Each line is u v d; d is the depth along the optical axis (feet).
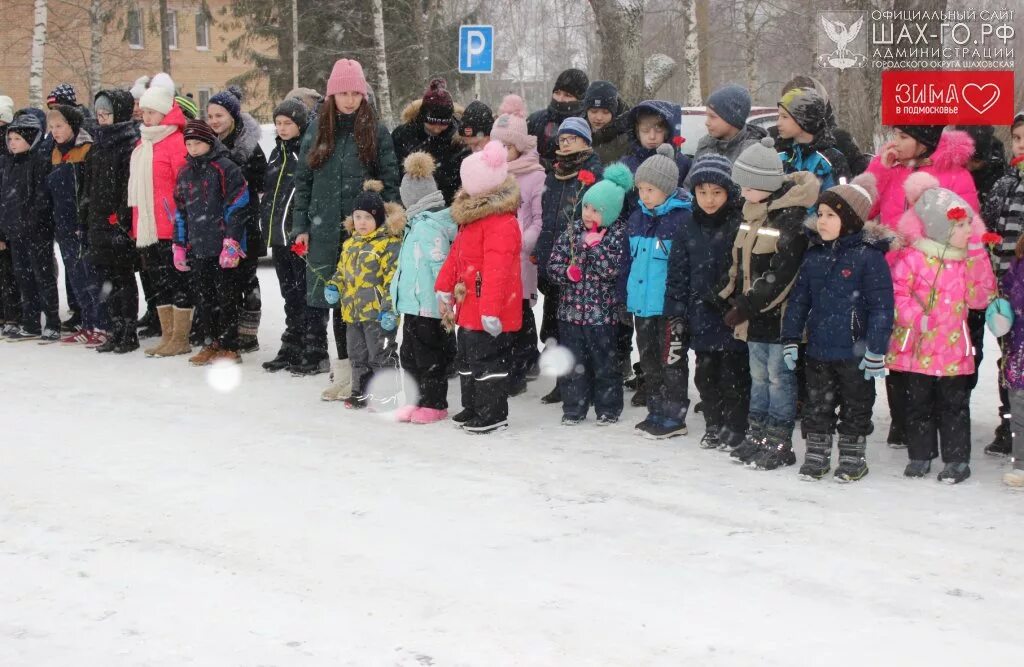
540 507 15.47
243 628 11.59
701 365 18.53
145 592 12.59
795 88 20.75
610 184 19.47
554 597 12.32
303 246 22.91
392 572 13.08
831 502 15.66
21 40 96.63
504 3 95.50
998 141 18.98
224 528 14.69
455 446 18.86
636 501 15.72
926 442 16.87
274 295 37.52
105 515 15.29
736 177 17.13
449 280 19.72
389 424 20.47
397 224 20.76
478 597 12.33
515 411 21.63
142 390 23.30
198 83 122.72
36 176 28.32
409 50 85.35
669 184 18.76
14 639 11.41
